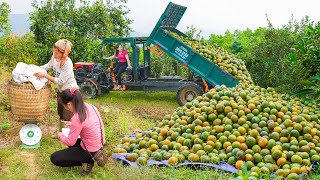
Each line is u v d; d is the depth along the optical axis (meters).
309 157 5.28
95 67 10.04
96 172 5.32
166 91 10.63
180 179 4.96
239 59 9.84
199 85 9.73
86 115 5.04
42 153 5.97
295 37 9.83
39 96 6.15
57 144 6.33
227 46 11.98
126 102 9.75
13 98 6.16
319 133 5.52
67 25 11.86
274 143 5.36
